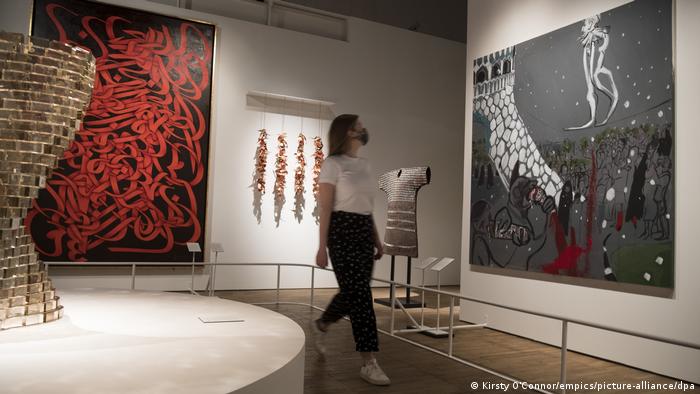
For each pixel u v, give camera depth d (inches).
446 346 156.3
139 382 54.2
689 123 134.1
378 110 303.9
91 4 238.7
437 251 320.8
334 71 292.2
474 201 203.5
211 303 113.3
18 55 81.0
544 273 172.7
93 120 236.1
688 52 135.5
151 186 245.3
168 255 247.8
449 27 369.4
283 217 275.4
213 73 260.7
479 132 204.1
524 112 183.0
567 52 168.6
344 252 108.5
